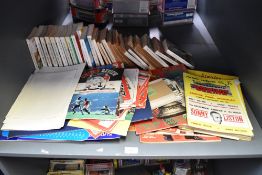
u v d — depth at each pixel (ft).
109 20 4.12
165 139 2.60
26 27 3.11
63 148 2.54
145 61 3.32
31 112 2.72
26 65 3.13
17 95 2.91
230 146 2.54
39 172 3.45
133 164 4.06
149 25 4.08
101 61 3.34
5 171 2.73
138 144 2.56
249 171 2.83
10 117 2.68
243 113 2.73
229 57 3.40
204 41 3.87
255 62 2.66
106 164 3.79
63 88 2.98
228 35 3.35
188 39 3.89
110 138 2.54
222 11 3.50
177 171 3.87
